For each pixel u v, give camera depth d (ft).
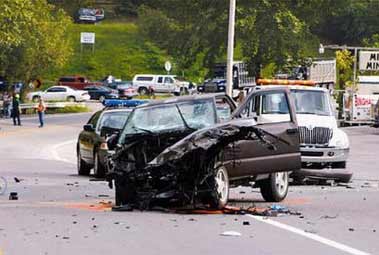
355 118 446.19
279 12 383.04
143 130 127.54
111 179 125.80
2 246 89.81
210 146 119.14
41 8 480.23
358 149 307.99
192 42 401.29
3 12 366.63
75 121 439.22
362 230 104.47
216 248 89.76
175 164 119.44
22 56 479.82
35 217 113.80
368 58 481.46
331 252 88.12
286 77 393.50
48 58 497.05
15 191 154.20
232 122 122.52
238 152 124.98
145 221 110.63
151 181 122.01
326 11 404.36
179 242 93.56
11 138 333.01
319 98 196.24
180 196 121.19
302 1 398.01
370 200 142.41
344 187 175.11
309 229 104.58
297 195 152.05
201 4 396.78
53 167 224.74
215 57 399.03
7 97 472.85
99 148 184.96
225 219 113.39
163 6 424.05
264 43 382.42
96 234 98.84
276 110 168.76
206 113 129.39
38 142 320.09
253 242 93.97
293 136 133.69
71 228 103.55
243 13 380.58
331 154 186.19
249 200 140.87
